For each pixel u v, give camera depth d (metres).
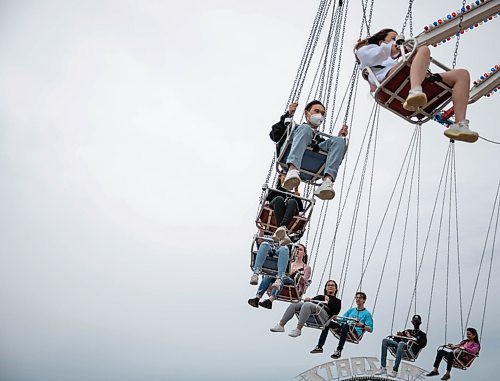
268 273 10.20
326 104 9.45
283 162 8.19
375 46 6.87
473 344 13.38
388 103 7.03
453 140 6.22
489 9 7.71
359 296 11.59
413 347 12.27
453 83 6.44
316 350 10.91
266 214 9.10
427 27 7.66
